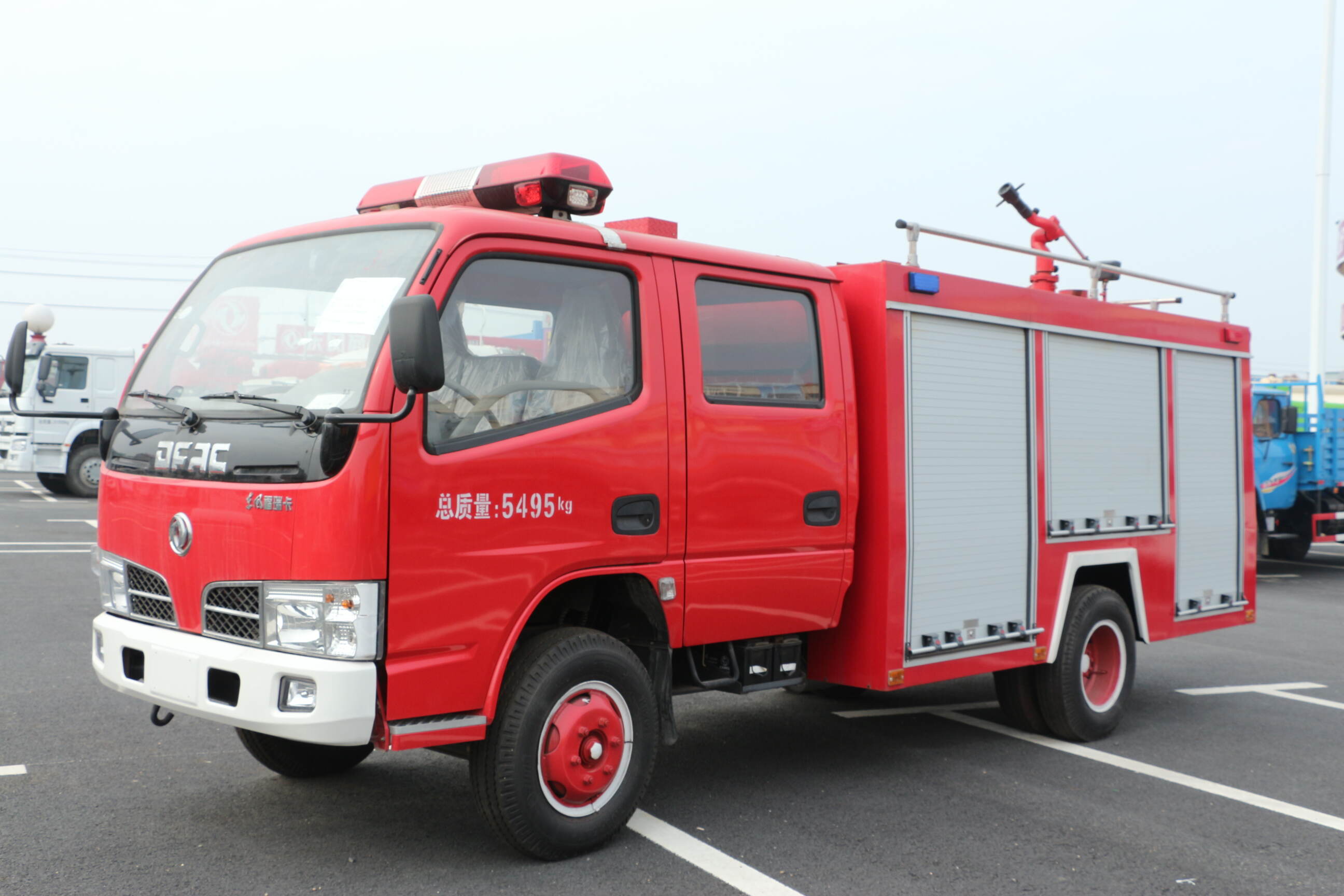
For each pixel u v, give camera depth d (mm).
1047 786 5445
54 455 19781
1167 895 4094
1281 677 8438
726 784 5371
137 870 4043
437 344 3447
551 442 4125
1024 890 4090
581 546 4203
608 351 4387
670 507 4492
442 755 5684
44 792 4906
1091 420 6484
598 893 3949
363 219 4316
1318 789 5477
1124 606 6586
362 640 3635
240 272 4520
